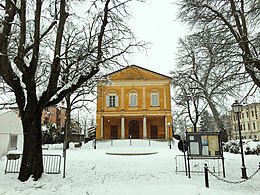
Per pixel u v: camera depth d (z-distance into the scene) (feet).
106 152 71.82
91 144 116.06
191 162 50.08
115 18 36.04
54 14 38.17
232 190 28.07
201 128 186.60
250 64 36.24
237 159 55.77
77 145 115.65
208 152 36.45
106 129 137.28
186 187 25.09
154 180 32.58
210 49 39.75
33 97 31.68
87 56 35.37
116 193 23.18
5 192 23.43
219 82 40.24
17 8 30.35
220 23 41.11
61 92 34.09
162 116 133.18
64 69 40.88
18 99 31.81
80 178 32.78
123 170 40.24
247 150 71.10
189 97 96.22
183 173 38.63
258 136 208.44
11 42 34.73
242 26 38.70
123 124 131.75
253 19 38.52
